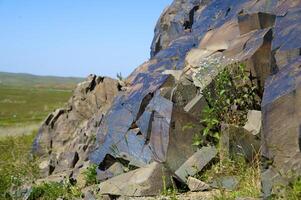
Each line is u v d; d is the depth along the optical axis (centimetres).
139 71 1667
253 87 1120
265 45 1140
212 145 1071
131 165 1147
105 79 1977
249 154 1002
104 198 1039
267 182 813
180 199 927
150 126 1140
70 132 1966
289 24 1077
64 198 1149
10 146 2314
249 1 1528
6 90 15612
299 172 791
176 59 1558
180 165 1040
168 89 1224
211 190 952
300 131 795
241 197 846
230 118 1094
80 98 2017
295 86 838
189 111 1115
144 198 976
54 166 1598
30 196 1188
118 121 1300
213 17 1669
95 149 1416
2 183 1289
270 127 843
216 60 1218
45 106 8450
